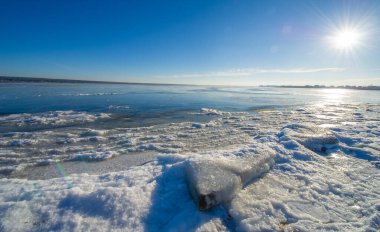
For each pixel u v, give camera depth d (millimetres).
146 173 4430
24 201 3275
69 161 5883
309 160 5598
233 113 15906
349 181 4477
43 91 36125
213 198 3318
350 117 14242
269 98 33219
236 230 3066
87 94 32250
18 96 25922
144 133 9398
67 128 10242
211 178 3672
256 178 4449
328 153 6234
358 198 3828
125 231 2869
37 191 3600
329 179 4504
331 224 3141
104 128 10352
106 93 36000
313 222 3193
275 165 5184
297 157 5750
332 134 7680
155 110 16859
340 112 16875
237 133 9438
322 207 3566
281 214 3354
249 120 12945
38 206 3191
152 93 39594
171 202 3467
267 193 3906
